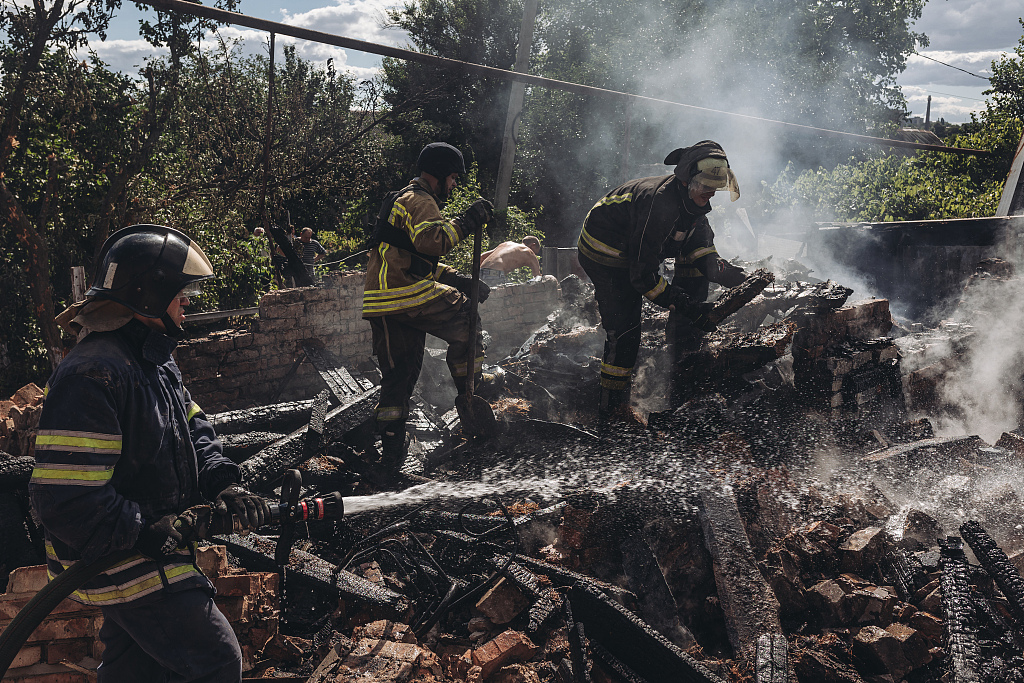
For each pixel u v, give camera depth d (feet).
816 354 15.64
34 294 28.53
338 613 9.67
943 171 55.93
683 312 13.84
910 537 11.34
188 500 6.80
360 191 57.00
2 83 29.04
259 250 31.86
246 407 19.03
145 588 6.26
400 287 13.19
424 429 15.74
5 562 9.82
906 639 9.28
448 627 9.60
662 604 9.89
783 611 10.29
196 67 43.60
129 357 6.27
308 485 13.03
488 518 10.76
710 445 13.21
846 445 14.33
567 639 9.15
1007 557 10.69
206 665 6.59
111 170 34.37
